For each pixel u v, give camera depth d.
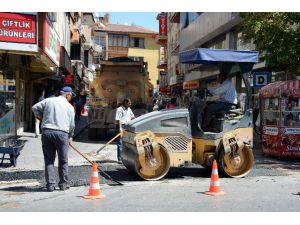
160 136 9.89
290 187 9.05
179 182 9.65
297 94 13.77
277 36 13.97
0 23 13.24
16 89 19.05
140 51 75.94
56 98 8.62
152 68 76.38
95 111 19.95
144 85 20.70
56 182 9.44
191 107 10.69
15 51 13.87
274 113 14.19
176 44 50.47
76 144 18.02
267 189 8.82
